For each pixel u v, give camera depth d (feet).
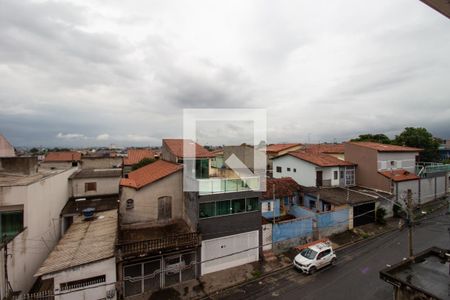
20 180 48.16
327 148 130.82
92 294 37.99
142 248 40.91
